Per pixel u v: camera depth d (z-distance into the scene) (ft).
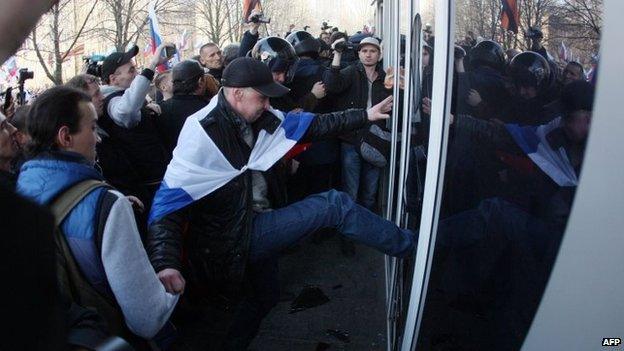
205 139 7.89
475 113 4.28
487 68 4.10
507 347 4.05
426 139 5.57
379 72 16.07
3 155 6.26
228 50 19.17
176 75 12.55
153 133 11.92
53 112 5.80
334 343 11.51
